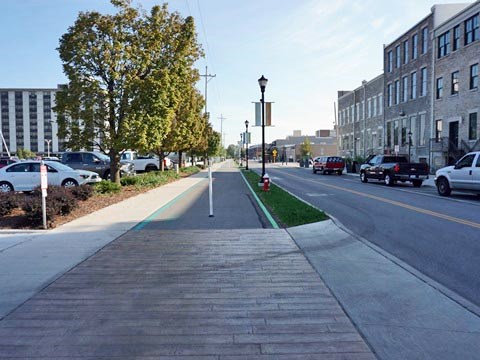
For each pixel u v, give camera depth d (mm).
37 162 18141
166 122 18578
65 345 3967
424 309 4863
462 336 4141
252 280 5977
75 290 5551
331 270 6500
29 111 111688
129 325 4422
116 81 17500
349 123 57750
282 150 127750
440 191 18547
